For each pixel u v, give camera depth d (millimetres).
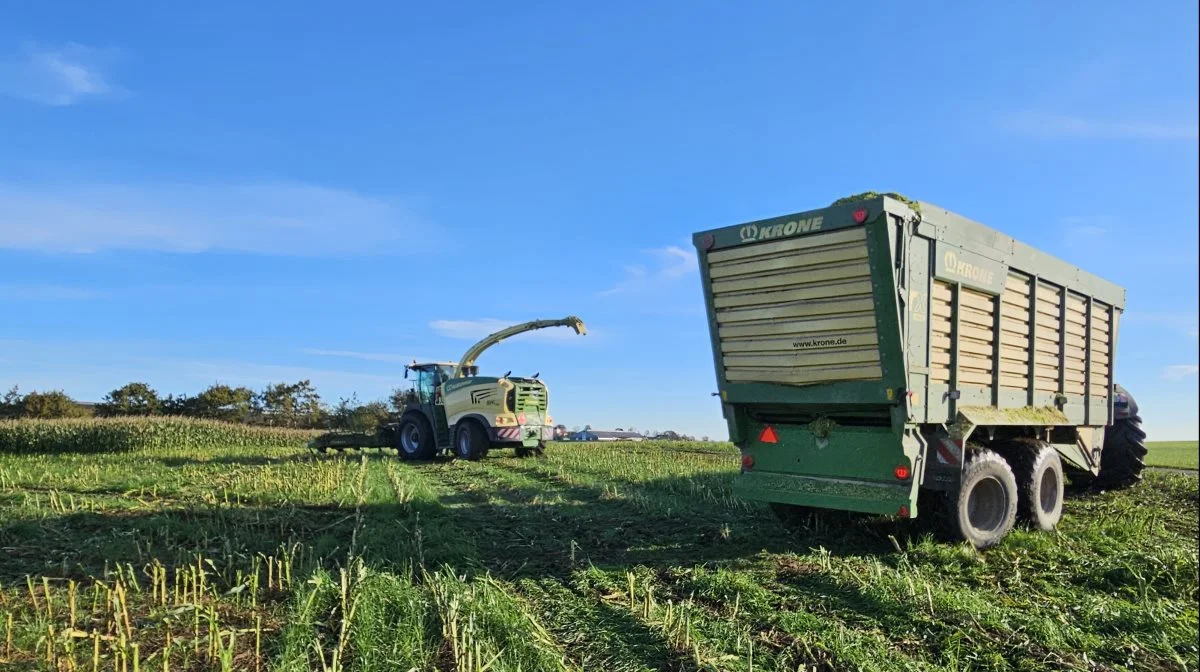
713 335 7172
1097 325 9117
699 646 4180
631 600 4984
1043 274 7770
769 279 6609
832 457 6691
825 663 4055
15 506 8250
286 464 13969
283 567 5758
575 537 7367
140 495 9539
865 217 5805
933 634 4543
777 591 5430
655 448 21719
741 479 7230
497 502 9703
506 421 16203
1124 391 11031
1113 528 7738
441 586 4957
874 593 5133
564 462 15328
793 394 6609
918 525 6879
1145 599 5195
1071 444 8648
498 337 17625
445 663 3889
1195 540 7488
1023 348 7520
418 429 17297
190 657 3926
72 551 6168
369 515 8172
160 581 5180
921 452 6262
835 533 7426
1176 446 34531
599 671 3883
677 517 8453
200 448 21250
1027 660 4184
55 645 3947
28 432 21016
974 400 6758
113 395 34812
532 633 4195
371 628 4172
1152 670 4176
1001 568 6148
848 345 6160
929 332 6172
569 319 16828
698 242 7062
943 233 6312
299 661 3703
